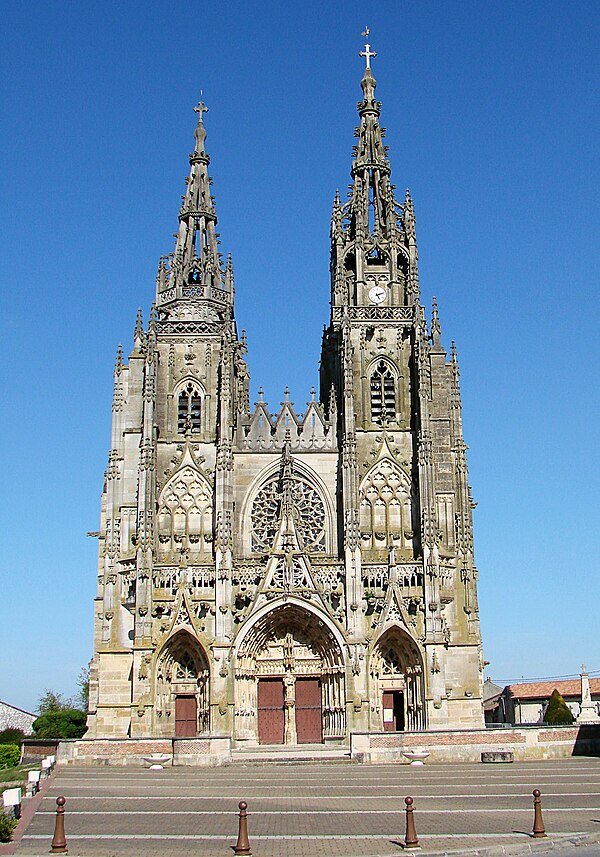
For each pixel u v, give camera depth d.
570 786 63.66
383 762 85.38
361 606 106.38
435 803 56.00
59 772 80.81
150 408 112.44
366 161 127.19
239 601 108.88
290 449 114.69
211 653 104.38
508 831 45.19
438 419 114.69
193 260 122.62
